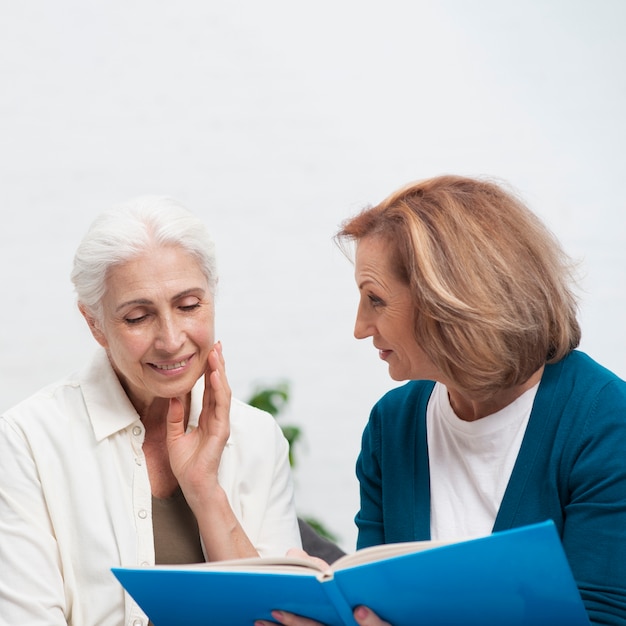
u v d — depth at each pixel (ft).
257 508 6.85
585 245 13.21
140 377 6.26
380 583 4.58
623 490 5.44
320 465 13.34
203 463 6.40
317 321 13.43
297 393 13.37
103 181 13.28
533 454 5.81
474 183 5.90
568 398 5.81
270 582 4.71
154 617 5.34
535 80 13.28
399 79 13.39
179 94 13.33
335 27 13.39
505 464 5.95
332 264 13.43
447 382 5.82
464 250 5.54
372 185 13.42
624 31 13.21
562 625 4.66
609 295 13.19
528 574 4.42
